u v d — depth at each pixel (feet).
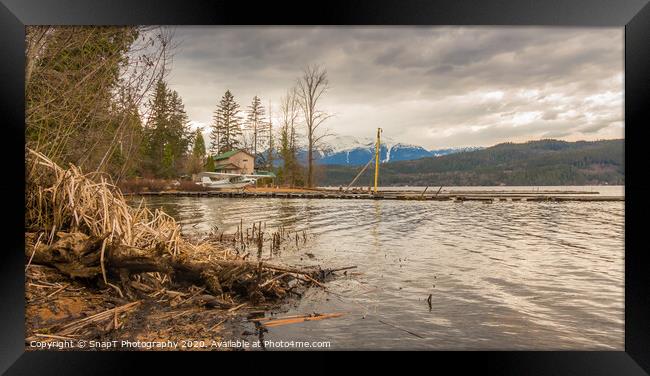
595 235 38.42
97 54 23.06
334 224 44.60
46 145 20.61
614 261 24.98
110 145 23.97
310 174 131.13
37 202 17.04
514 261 24.82
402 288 17.99
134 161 26.81
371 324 13.60
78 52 22.77
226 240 30.96
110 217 17.11
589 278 20.47
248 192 112.06
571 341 12.80
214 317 13.62
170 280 15.75
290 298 16.02
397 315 14.51
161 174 109.29
